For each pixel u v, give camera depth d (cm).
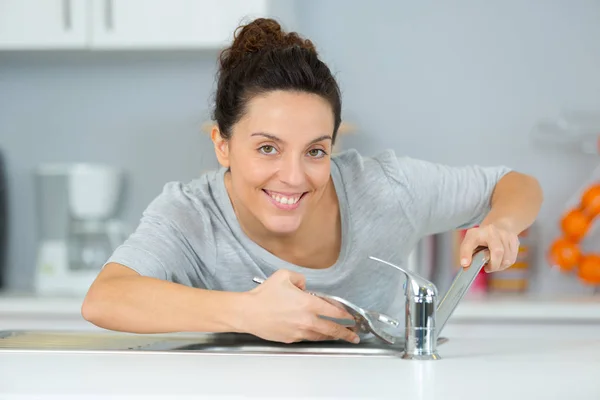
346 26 296
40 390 84
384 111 296
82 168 282
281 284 116
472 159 294
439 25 295
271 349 120
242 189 138
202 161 285
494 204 158
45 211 285
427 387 85
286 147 130
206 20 272
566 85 291
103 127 306
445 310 114
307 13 297
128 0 274
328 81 132
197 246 150
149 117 305
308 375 92
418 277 109
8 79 310
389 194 159
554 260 281
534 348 120
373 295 164
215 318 118
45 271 283
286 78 129
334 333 118
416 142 295
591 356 110
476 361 105
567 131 290
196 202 153
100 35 275
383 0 296
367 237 158
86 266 284
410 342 109
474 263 120
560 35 292
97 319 126
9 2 277
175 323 121
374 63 295
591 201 276
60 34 276
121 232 289
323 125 130
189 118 303
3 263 304
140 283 127
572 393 83
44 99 309
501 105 293
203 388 84
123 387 85
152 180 305
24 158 309
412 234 164
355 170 160
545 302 250
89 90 307
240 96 132
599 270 275
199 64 303
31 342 127
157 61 304
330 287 156
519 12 293
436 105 295
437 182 163
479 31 293
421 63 295
